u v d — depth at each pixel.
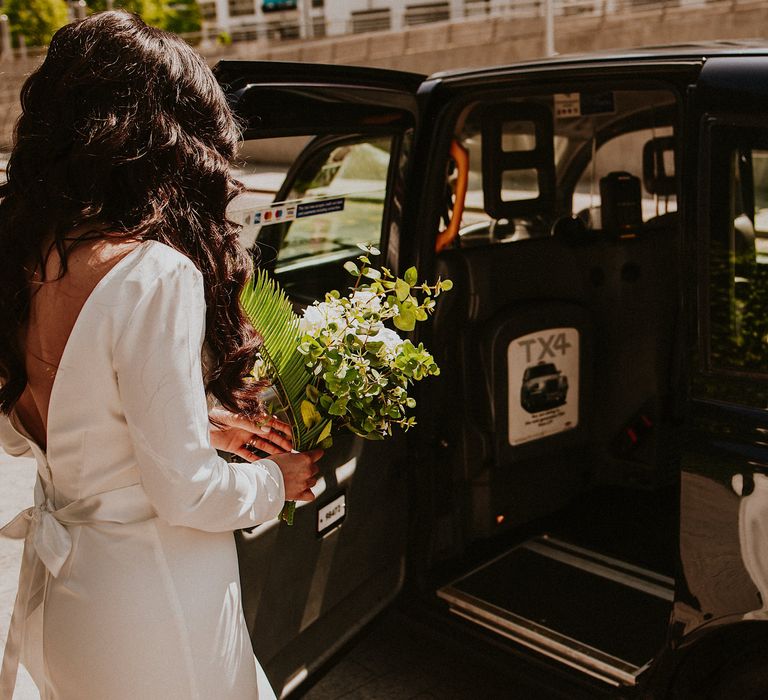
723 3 26.34
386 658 2.94
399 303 1.80
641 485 3.40
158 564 1.44
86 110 1.36
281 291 1.94
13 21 35.28
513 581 2.88
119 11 1.45
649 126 3.23
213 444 1.73
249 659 1.60
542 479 3.13
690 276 1.99
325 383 1.74
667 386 3.32
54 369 1.41
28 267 1.40
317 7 47.12
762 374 1.90
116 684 1.43
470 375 2.83
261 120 2.12
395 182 2.58
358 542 2.41
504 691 2.79
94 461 1.41
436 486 2.73
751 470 1.89
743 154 1.90
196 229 1.44
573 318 3.01
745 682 2.01
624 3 29.12
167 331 1.34
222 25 52.38
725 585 1.96
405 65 33.97
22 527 1.57
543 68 2.41
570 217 3.26
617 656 2.48
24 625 1.56
